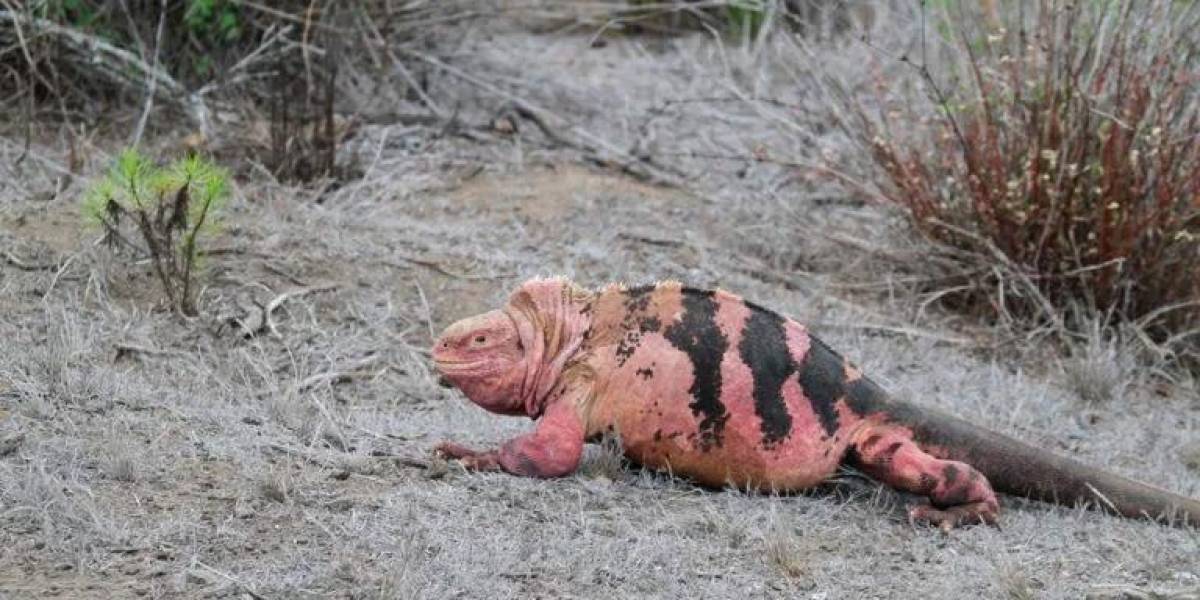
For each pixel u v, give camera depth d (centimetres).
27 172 1329
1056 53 1275
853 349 1198
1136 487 887
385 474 870
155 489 817
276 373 1074
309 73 1493
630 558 775
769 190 1416
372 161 1478
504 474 871
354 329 1148
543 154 1552
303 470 866
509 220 1377
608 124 1672
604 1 2044
